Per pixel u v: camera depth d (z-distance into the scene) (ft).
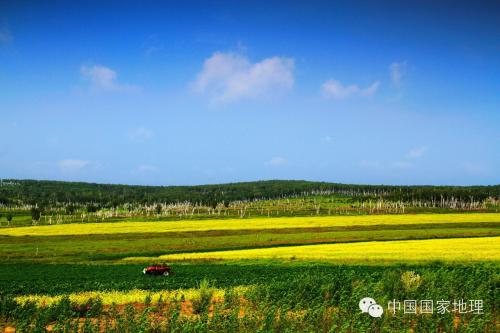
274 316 92.43
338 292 111.65
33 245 306.76
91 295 130.31
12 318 99.35
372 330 89.56
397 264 180.96
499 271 147.54
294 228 378.32
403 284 116.98
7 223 534.37
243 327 89.15
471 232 315.37
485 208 640.99
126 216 631.56
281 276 160.45
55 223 525.34
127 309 98.89
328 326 90.68
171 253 264.93
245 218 514.27
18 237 352.08
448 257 193.26
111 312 102.22
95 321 98.27
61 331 87.76
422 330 87.71
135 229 396.37
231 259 221.25
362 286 113.70
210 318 95.50
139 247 289.74
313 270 171.73
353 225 392.06
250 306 107.14
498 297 106.11
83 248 289.33
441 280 122.83
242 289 129.08
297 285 120.67
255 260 213.87
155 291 139.85
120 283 157.17
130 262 232.53
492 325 91.66
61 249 286.87
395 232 324.19
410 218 451.12
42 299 123.85
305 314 93.86
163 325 91.25
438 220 419.95
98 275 185.98
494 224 373.40
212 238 325.01
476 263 176.04
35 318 99.40
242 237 325.21
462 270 145.38
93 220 562.66
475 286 117.70
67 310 100.94
